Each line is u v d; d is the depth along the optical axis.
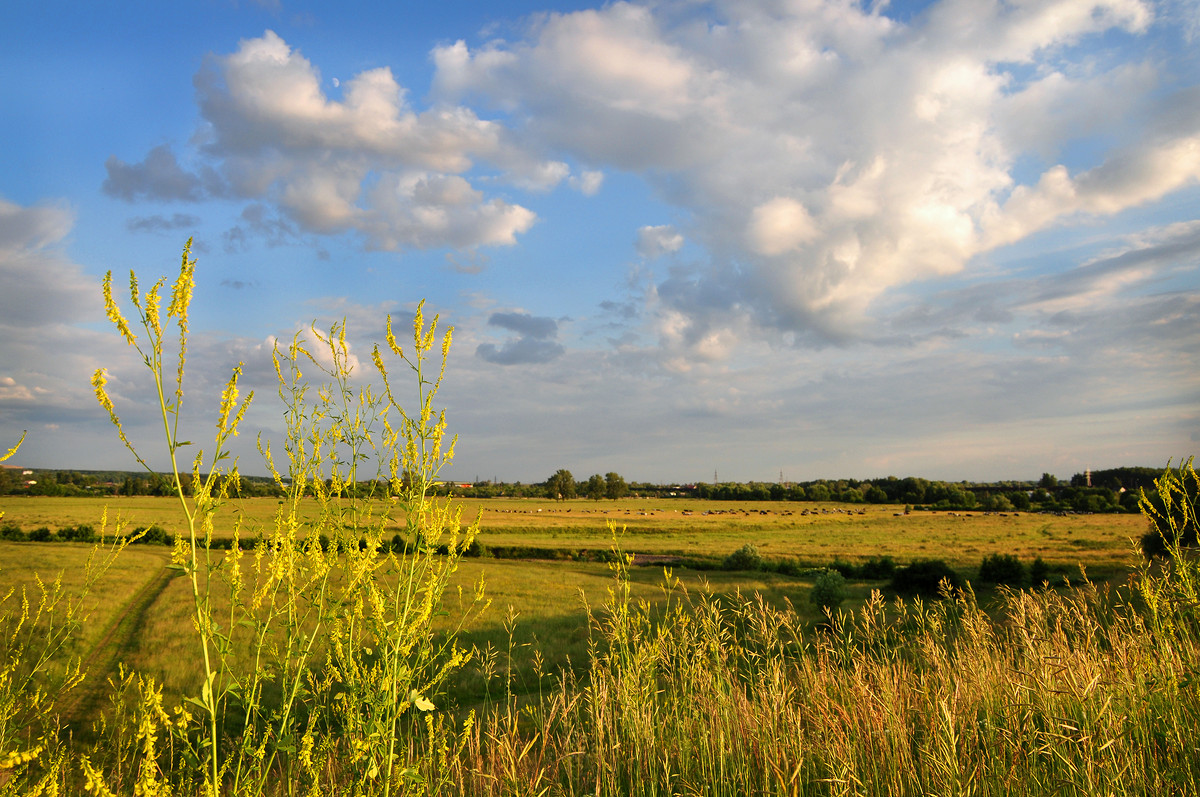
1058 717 3.01
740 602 4.70
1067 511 115.06
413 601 2.64
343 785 2.57
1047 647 3.54
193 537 2.00
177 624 18.12
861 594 24.53
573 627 19.45
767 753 3.41
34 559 28.53
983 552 49.75
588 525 82.94
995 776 2.90
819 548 58.06
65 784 2.77
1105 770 2.67
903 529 81.75
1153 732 3.15
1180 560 3.36
